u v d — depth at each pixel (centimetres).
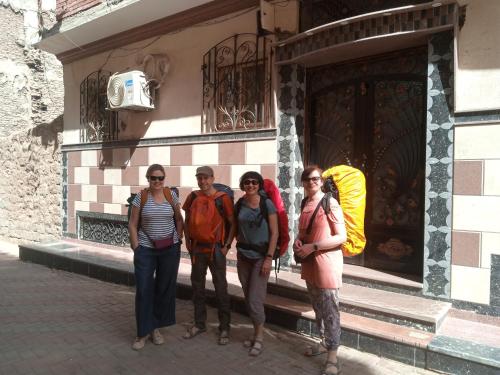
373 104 523
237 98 602
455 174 422
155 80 700
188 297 544
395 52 497
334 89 556
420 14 426
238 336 429
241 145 595
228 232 416
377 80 519
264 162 571
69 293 591
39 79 1298
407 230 502
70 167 891
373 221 529
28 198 1035
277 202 396
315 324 422
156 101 712
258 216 381
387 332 381
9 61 1309
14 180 1085
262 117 576
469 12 413
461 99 419
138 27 721
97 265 667
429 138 435
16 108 1323
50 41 812
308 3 550
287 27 529
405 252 504
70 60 873
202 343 414
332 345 347
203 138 640
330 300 348
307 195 370
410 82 496
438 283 431
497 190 401
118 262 683
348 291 466
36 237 1008
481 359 330
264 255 383
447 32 423
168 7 642
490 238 405
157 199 412
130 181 758
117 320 482
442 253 429
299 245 361
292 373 356
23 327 458
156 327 414
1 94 1293
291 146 545
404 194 504
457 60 417
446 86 425
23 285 634
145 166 731
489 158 404
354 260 544
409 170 500
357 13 514
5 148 1119
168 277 416
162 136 701
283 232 391
